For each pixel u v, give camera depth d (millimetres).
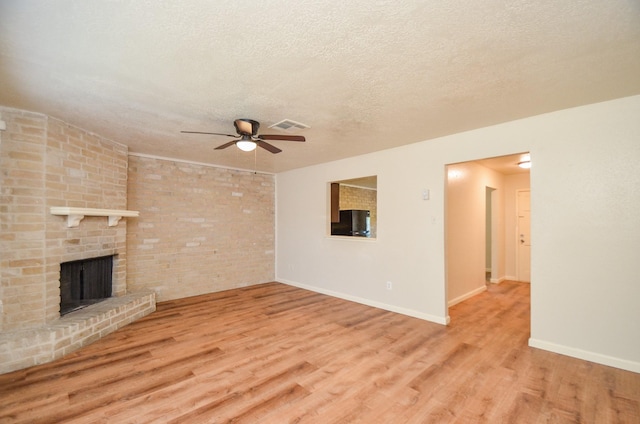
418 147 3877
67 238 3096
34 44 1712
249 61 1911
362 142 3869
